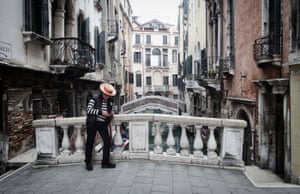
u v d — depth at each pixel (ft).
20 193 13.08
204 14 55.88
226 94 40.24
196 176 15.03
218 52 43.21
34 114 27.81
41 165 17.16
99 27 51.47
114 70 65.36
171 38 159.63
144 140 17.48
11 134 22.81
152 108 87.81
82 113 41.63
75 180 14.42
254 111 29.25
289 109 22.20
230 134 16.55
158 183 13.84
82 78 38.78
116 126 17.43
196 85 64.18
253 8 29.32
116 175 14.94
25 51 24.49
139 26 159.33
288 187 14.21
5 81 21.77
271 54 24.04
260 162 27.40
